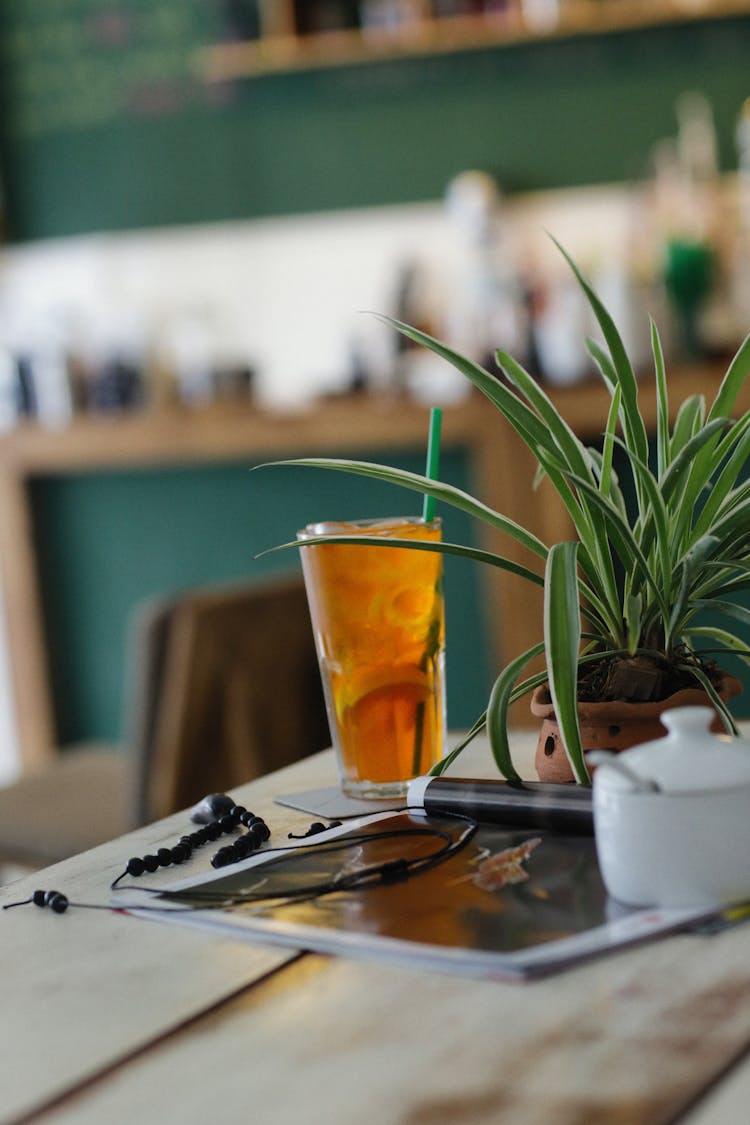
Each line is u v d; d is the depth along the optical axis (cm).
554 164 371
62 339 367
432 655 98
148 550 349
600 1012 58
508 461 296
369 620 95
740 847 68
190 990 64
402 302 376
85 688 365
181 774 183
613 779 69
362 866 78
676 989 60
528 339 308
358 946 66
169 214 413
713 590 90
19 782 234
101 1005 64
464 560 310
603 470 93
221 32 398
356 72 386
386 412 308
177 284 415
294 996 63
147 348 368
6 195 429
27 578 359
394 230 389
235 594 185
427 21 371
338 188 393
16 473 355
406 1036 58
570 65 365
